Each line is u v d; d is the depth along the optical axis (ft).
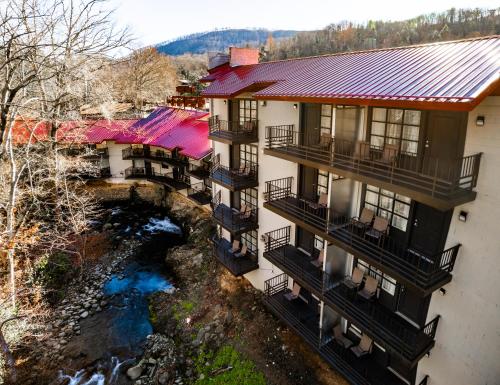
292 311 46.06
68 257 74.74
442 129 28.45
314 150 40.75
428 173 30.01
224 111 62.13
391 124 32.99
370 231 34.96
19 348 51.67
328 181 39.50
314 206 42.63
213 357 48.73
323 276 38.34
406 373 35.55
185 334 54.13
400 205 33.45
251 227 56.18
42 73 62.34
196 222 89.35
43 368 49.67
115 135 109.81
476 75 24.90
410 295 33.99
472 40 33.53
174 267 74.28
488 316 27.20
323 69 43.45
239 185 53.88
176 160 100.68
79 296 66.33
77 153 102.63
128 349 53.78
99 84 73.92
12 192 54.95
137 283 71.20
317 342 40.01
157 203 111.65
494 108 24.27
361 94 29.22
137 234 92.63
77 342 54.95
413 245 32.81
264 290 55.06
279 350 46.91
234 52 70.23
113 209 108.99
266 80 47.65
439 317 31.24
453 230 28.68
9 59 49.08
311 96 33.71
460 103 22.09
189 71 292.81
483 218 26.18
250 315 53.88
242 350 48.47
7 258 60.54
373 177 31.07
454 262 28.91
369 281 37.14
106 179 114.01
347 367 36.40
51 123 72.74
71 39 63.10
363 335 38.34
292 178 47.83
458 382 30.66
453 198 25.39
